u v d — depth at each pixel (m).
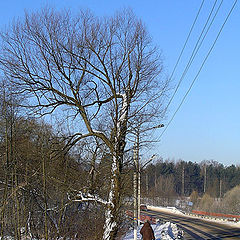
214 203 64.19
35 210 15.96
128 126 16.39
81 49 15.73
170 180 91.38
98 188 17.62
